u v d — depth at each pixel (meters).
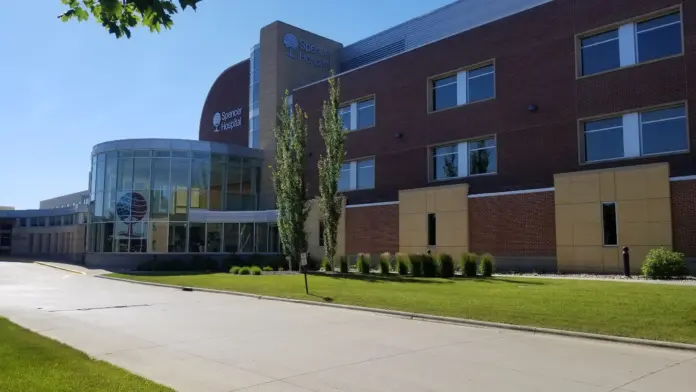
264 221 40.19
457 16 39.31
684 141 24.39
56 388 6.41
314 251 38.88
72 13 5.74
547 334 11.30
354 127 39.19
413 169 34.97
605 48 27.28
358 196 38.06
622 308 13.10
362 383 7.39
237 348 9.93
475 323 12.57
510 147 30.27
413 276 25.56
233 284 23.45
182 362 8.76
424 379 7.59
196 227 40.91
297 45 47.62
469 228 30.58
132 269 37.91
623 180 24.67
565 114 28.12
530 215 27.97
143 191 40.53
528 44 30.06
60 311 15.56
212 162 42.78
